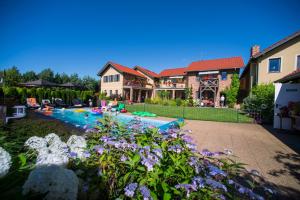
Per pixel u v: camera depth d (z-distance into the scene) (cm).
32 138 208
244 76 2338
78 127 409
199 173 182
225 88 2092
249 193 152
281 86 824
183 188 149
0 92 1497
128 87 2598
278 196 259
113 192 156
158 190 147
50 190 120
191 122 1005
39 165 145
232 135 675
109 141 200
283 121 805
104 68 2908
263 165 380
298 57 1321
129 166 169
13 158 158
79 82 5041
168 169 168
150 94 3108
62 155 173
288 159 418
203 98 2356
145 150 182
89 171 174
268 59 1423
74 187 132
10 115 725
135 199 135
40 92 1756
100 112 1300
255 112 1093
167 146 216
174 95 2722
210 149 488
